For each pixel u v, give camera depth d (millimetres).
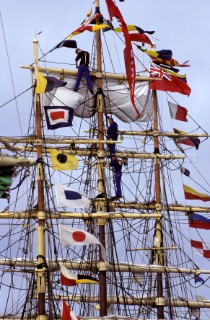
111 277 101188
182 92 114812
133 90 97562
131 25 111250
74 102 101312
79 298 101000
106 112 101875
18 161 76625
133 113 106938
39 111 92688
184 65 115688
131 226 101938
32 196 91438
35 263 92000
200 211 114000
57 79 96188
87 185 99938
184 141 114250
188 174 114812
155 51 114562
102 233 98312
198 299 111062
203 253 114562
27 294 90688
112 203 104562
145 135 111500
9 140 92188
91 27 101000
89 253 98875
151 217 99375
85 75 101062
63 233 92812
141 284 106625
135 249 105750
